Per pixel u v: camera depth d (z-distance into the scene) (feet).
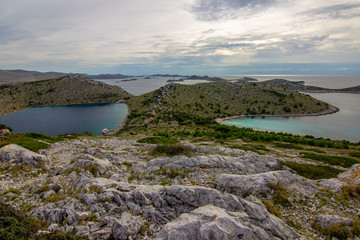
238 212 41.47
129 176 68.54
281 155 121.39
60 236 32.81
